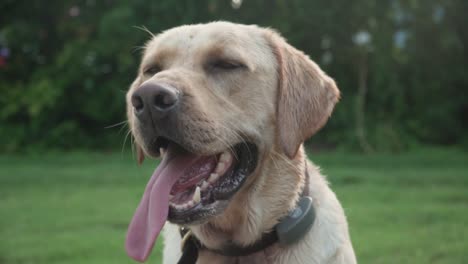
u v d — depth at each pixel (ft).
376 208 7.37
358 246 5.62
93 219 6.88
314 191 3.96
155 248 5.92
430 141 16.03
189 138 3.70
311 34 15.38
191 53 3.89
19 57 15.75
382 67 15.14
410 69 16.37
